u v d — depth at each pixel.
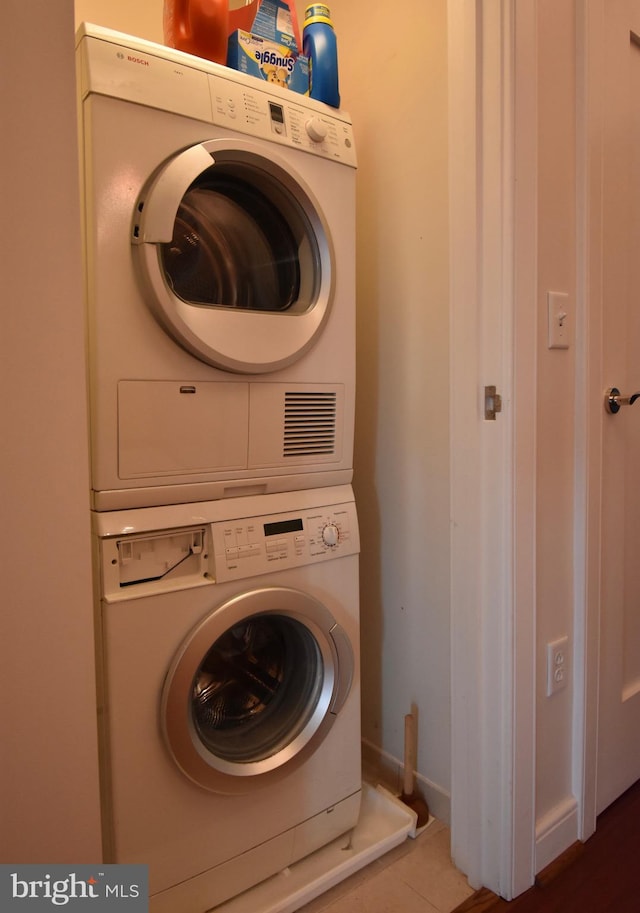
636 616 1.44
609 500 1.32
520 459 1.08
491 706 1.13
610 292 1.28
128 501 0.95
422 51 1.29
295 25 1.24
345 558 1.22
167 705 0.95
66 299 0.60
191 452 1.02
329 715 1.17
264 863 1.11
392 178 1.39
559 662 1.20
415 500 1.39
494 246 1.07
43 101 0.57
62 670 0.61
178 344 0.99
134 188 0.93
